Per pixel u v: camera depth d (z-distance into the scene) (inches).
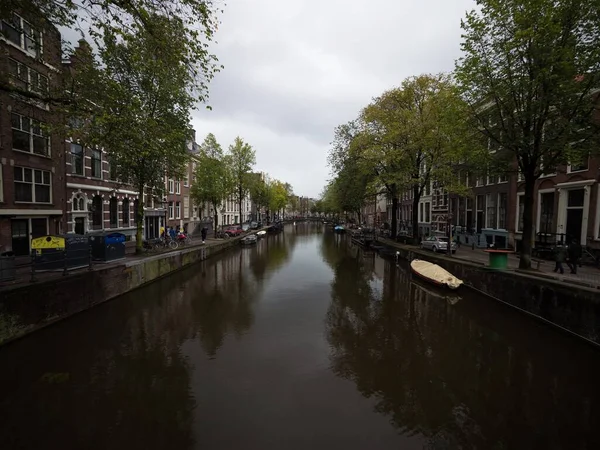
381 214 2204.7
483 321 393.4
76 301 382.3
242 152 1537.9
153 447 182.2
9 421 203.8
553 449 184.2
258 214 2807.6
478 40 429.1
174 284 591.5
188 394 235.3
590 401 230.1
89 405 221.0
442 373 269.4
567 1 361.4
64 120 354.0
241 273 713.0
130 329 362.3
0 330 285.6
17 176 524.4
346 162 1187.9
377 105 909.8
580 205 568.1
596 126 367.6
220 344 325.7
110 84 354.0
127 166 585.0
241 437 190.5
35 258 354.3
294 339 340.5
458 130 496.1
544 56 368.5
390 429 199.9
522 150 418.9
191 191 1248.8
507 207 772.6
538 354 302.4
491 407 223.8
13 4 268.4
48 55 359.3
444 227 1091.9
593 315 308.0
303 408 220.2
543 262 548.4
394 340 339.0
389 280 643.5
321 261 903.1
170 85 540.7
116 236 524.4
